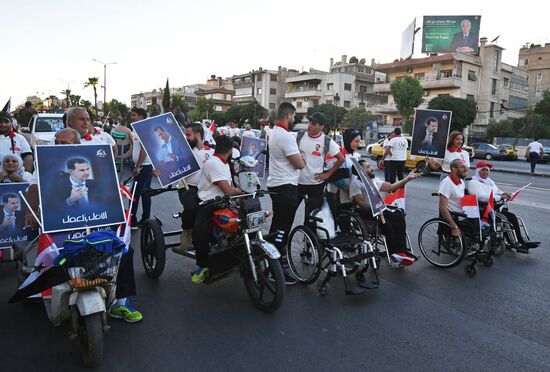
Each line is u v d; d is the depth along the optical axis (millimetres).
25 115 17672
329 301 4836
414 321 4379
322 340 3941
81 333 3420
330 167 5863
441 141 6805
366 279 5566
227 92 93812
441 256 6121
